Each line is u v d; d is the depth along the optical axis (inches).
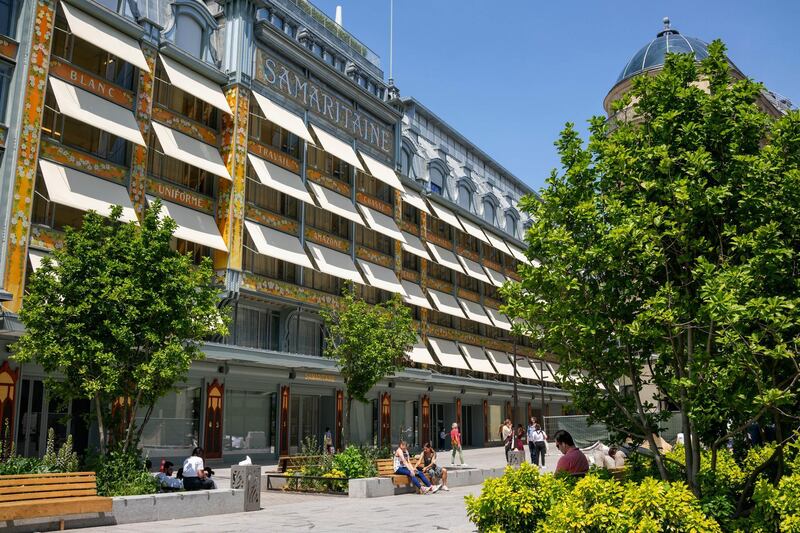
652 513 271.4
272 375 1266.0
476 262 2121.1
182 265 614.2
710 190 314.3
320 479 738.2
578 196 362.6
